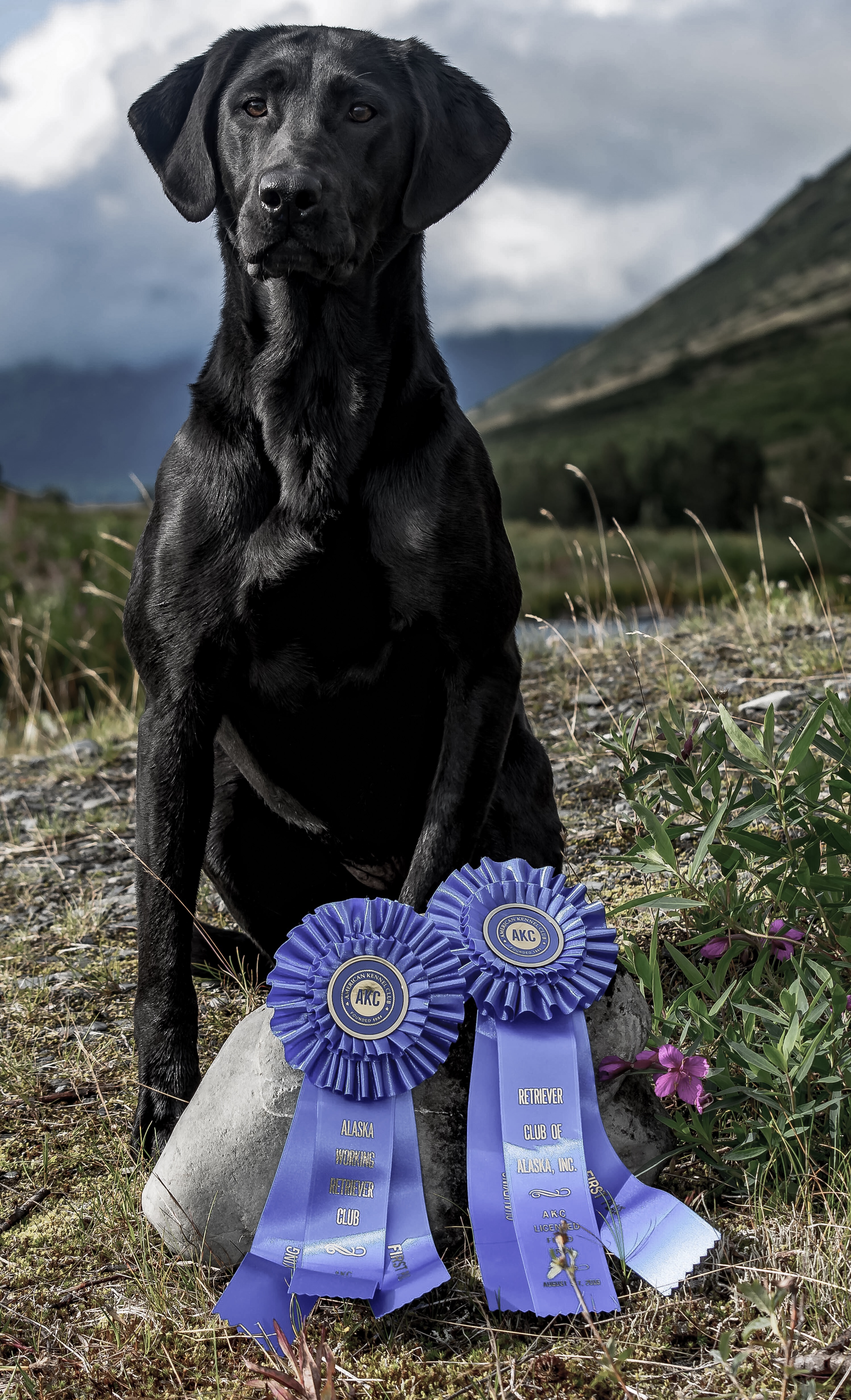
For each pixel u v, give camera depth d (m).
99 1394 1.53
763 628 5.27
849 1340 1.48
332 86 2.33
